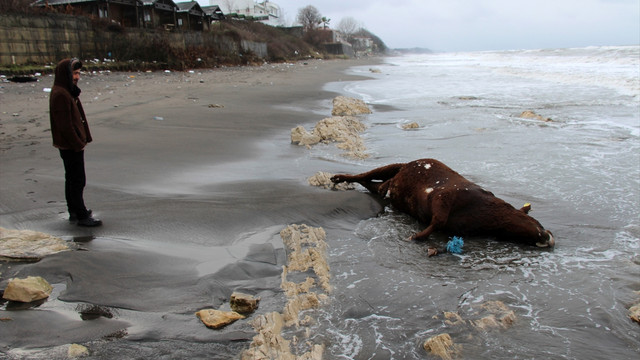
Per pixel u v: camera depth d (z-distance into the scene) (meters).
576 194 6.31
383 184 6.27
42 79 21.08
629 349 3.11
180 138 9.65
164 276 3.93
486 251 4.72
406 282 4.05
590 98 16.19
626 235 5.00
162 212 5.34
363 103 14.70
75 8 32.94
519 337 3.24
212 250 4.50
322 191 6.42
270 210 5.55
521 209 5.39
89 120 11.14
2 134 9.23
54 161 7.22
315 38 95.50
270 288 3.86
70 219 4.91
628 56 38.59
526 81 24.14
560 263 4.41
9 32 23.30
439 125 11.89
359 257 4.56
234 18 74.69
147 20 40.47
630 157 8.13
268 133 10.80
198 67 36.59
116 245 4.41
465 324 3.38
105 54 30.56
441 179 5.57
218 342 3.08
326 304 3.64
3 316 3.26
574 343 3.17
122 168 7.20
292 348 3.06
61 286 3.70
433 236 5.13
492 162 8.07
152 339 3.09
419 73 35.19
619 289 3.88
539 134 10.38
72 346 2.93
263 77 29.45
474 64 48.62
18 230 4.46
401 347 3.11
